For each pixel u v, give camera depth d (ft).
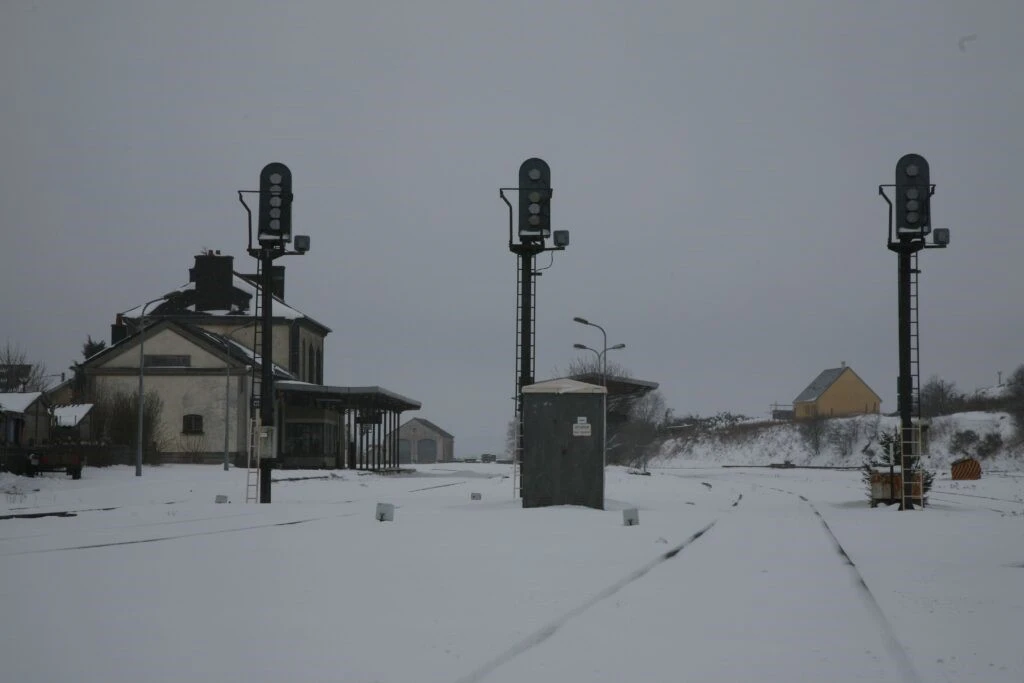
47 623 30.83
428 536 61.11
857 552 52.70
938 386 414.21
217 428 232.32
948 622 31.09
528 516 79.46
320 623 30.78
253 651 26.73
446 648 26.99
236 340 272.51
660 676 23.84
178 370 233.55
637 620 31.24
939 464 301.02
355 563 46.50
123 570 43.75
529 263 96.73
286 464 227.20
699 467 350.84
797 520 77.66
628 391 256.32
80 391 237.25
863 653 26.40
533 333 96.27
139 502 102.06
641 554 50.70
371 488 140.97
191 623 30.81
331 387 215.10
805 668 24.66
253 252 99.30
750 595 36.50
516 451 96.02
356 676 23.85
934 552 52.70
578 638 28.40
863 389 473.67
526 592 37.17
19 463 157.89
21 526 69.05
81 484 144.15
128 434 218.38
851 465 353.31
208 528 67.26
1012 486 161.79
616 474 212.23
